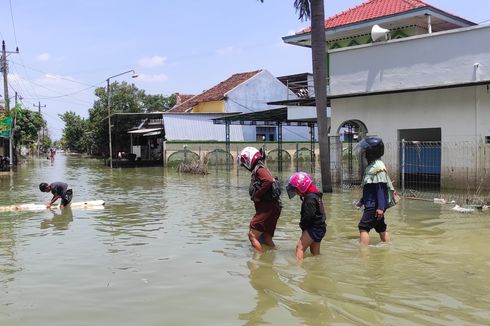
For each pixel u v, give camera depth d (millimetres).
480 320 4449
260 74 44719
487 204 12281
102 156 65375
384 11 21922
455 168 15891
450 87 15336
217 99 43500
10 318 4668
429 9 19344
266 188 7379
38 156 74312
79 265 6684
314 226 6832
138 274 6188
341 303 4945
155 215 11516
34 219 10992
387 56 17438
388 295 5180
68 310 4879
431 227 9312
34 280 5957
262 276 5984
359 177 19875
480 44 15125
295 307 4859
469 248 7438
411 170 17359
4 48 36969
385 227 7930
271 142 41031
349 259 6758
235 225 9938
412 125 16922
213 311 4793
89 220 10812
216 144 39281
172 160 38031
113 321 4570
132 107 57625
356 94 17672
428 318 4508
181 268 6449
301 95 28266
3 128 32750
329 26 23031
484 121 15164
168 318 4629
